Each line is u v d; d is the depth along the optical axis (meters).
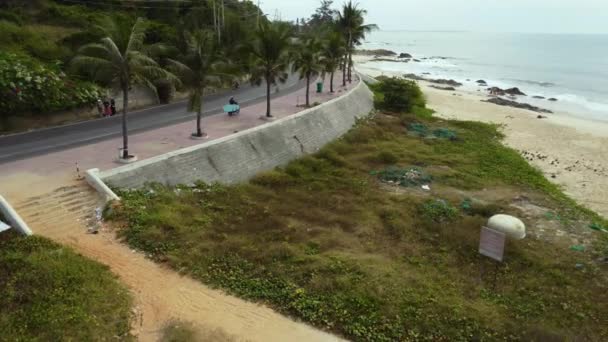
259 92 45.47
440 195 24.38
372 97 50.16
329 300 13.42
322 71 40.88
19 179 19.58
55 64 31.69
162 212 18.27
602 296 15.20
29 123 27.94
